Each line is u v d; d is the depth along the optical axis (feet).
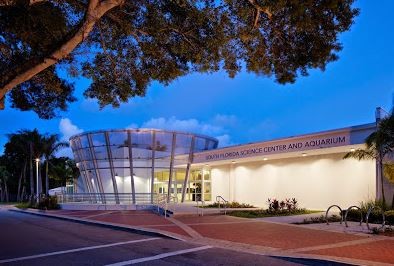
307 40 36.73
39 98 47.96
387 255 32.65
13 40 39.81
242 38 36.40
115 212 91.09
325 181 78.84
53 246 41.91
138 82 43.14
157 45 39.55
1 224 71.41
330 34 35.88
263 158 90.84
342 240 41.04
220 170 113.39
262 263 31.96
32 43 38.42
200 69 40.34
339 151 74.64
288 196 87.15
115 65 43.09
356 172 72.84
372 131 62.44
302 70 39.58
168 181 130.52
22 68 32.32
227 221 62.59
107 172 132.98
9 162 248.32
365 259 30.96
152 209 97.81
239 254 35.91
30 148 189.37
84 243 43.83
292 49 37.93
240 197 103.30
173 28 37.63
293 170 86.58
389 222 53.83
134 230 54.65
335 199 76.48
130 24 38.11
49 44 37.78
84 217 78.64
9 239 48.44
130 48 42.16
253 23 35.81
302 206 83.35
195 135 137.80
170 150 132.57
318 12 32.83
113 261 32.96
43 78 44.75
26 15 35.94
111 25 40.57
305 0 30.89
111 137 133.08
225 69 40.70
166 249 38.91
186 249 38.78
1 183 264.31
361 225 52.90
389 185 63.98
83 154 140.77
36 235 52.60
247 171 101.30
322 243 39.32
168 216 74.64
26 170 242.78
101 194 115.96
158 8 37.14
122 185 130.00
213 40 36.76
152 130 132.46
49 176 211.00
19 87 46.91
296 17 32.78
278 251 35.86
